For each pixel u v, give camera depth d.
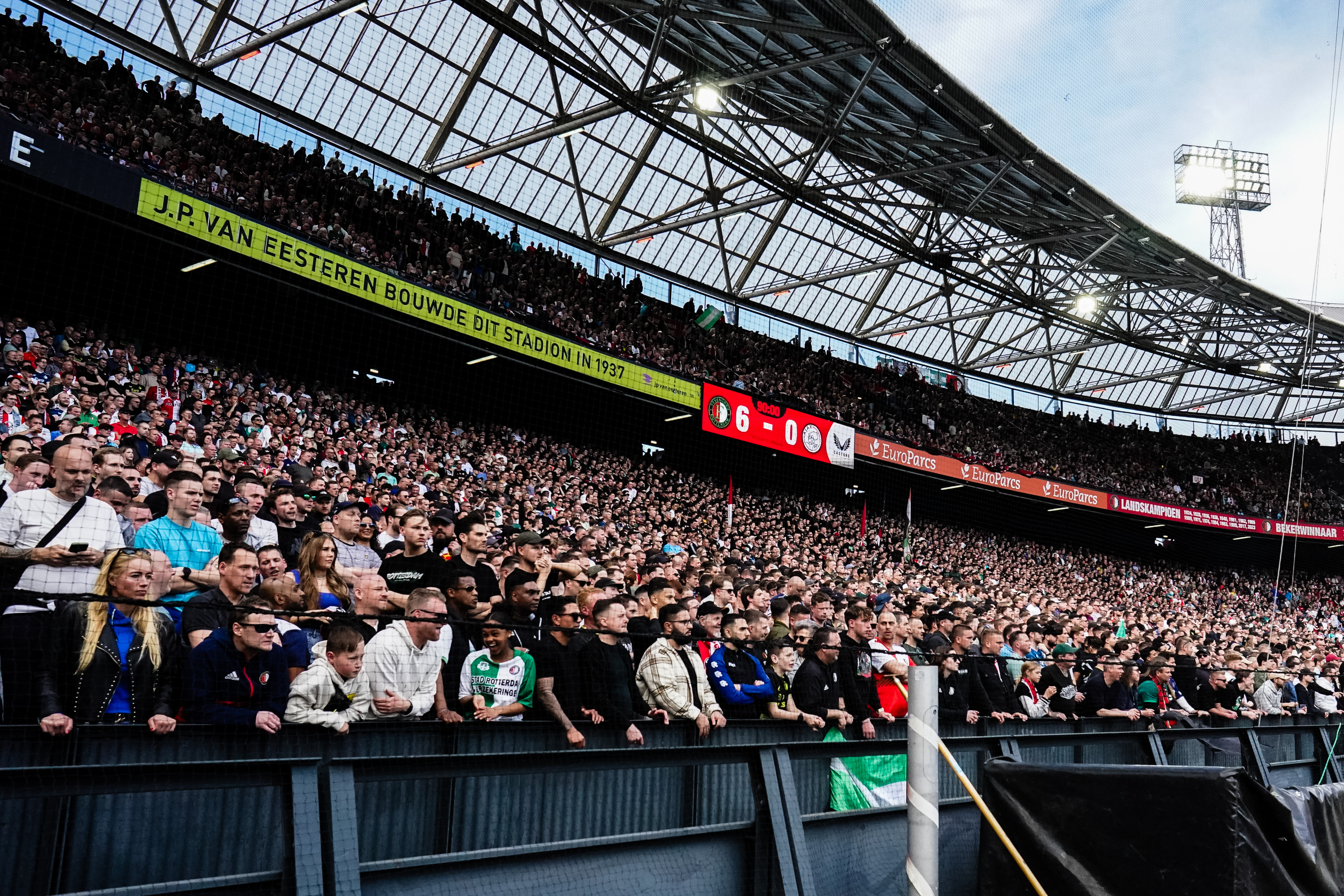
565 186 28.64
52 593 3.58
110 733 3.72
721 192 28.62
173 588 4.96
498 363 23.52
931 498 36.72
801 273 35.91
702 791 5.47
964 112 23.67
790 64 21.53
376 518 9.74
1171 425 51.00
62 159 14.21
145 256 16.97
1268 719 10.52
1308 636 28.22
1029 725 7.63
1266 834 4.62
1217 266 34.03
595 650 5.21
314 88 22.55
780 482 31.81
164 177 16.16
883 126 26.28
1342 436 52.72
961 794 6.75
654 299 31.06
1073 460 40.69
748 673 6.14
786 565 17.53
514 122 26.28
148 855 3.70
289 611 4.04
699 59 24.22
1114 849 4.80
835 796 5.96
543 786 4.77
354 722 4.31
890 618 7.84
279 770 3.76
